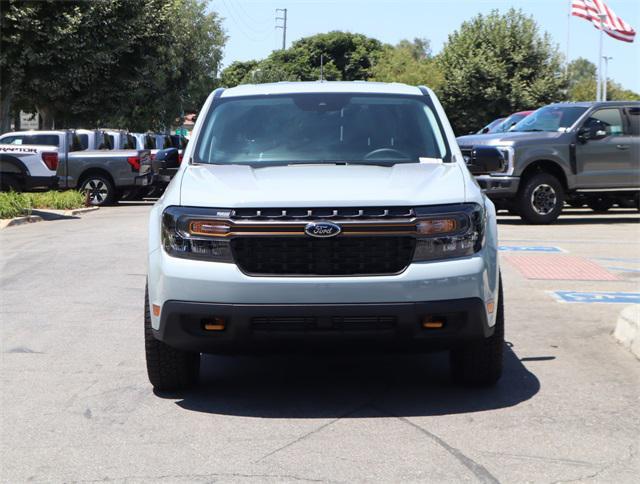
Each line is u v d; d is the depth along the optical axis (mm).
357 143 5926
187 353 5270
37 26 30984
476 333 4906
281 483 3932
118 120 37438
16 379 5789
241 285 4750
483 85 49781
